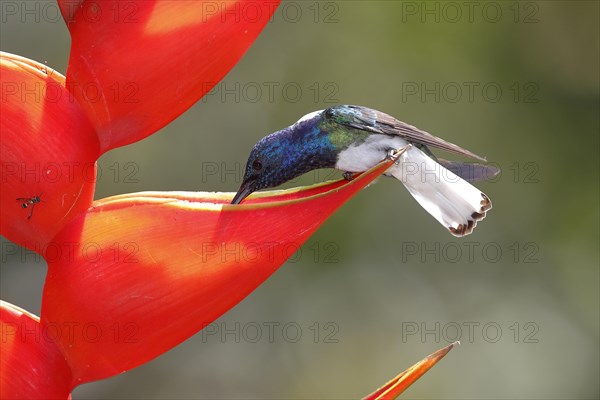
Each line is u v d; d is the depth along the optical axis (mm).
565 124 10953
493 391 11227
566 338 11211
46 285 3428
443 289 11547
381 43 11289
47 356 3389
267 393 11586
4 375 3312
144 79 3527
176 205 3496
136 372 11852
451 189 6766
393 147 6941
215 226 3482
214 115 11656
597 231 10898
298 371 11523
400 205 11523
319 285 11695
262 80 11734
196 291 3434
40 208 3396
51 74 3520
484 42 10977
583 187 10961
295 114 11648
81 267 3396
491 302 11414
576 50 10898
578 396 11039
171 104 3578
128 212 3467
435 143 6867
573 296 11172
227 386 11695
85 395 11680
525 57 10984
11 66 3432
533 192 11039
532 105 10992
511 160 11000
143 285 3398
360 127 6961
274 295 11781
